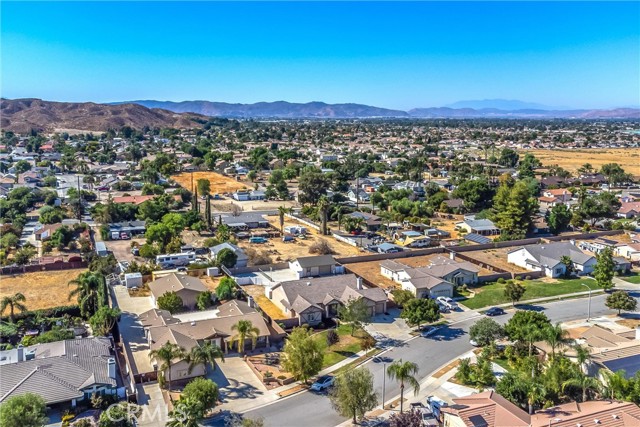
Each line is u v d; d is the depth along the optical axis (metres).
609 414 50.59
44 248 118.81
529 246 114.50
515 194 139.50
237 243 130.12
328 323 83.12
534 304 91.62
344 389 55.16
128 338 75.69
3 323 77.00
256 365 68.31
